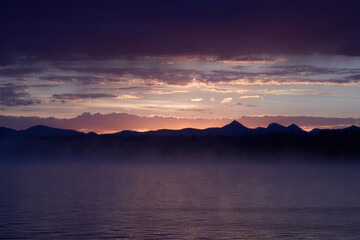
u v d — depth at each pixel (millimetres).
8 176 134500
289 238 39844
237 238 39844
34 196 73688
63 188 90500
